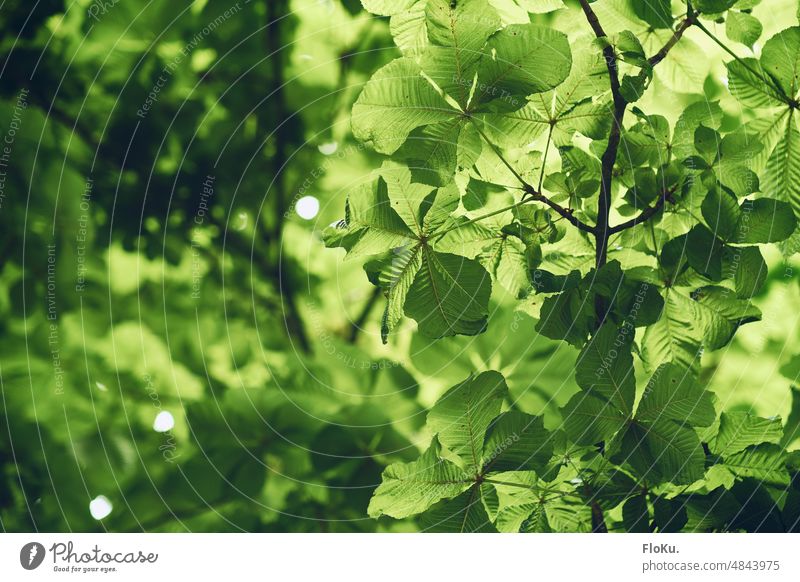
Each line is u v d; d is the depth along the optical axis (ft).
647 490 13.00
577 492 12.99
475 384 12.77
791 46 12.87
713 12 12.89
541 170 12.94
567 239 13.07
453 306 12.69
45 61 14.29
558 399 13.75
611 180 12.99
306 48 14.44
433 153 12.70
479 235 12.94
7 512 14.14
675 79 13.29
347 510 13.84
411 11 12.89
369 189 12.67
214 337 14.35
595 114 12.87
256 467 13.88
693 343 12.96
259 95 14.40
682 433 12.78
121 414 14.25
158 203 14.34
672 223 13.02
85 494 14.15
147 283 14.39
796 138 12.91
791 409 13.99
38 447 14.23
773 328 14.49
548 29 12.65
